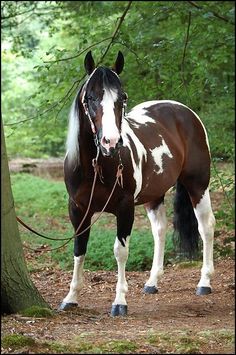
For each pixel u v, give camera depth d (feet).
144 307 25.76
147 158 25.70
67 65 34.94
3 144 20.71
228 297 27.22
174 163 27.35
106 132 21.49
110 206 23.99
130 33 38.11
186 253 30.14
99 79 22.04
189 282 30.58
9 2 45.24
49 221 51.72
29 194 65.10
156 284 28.78
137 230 45.21
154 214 29.22
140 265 35.53
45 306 22.58
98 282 31.24
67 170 23.76
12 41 47.24
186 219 29.91
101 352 17.10
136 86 39.63
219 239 40.73
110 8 45.37
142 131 26.30
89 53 23.81
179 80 39.17
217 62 43.60
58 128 57.11
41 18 48.98
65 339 18.57
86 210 24.11
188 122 29.01
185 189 29.86
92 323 21.89
